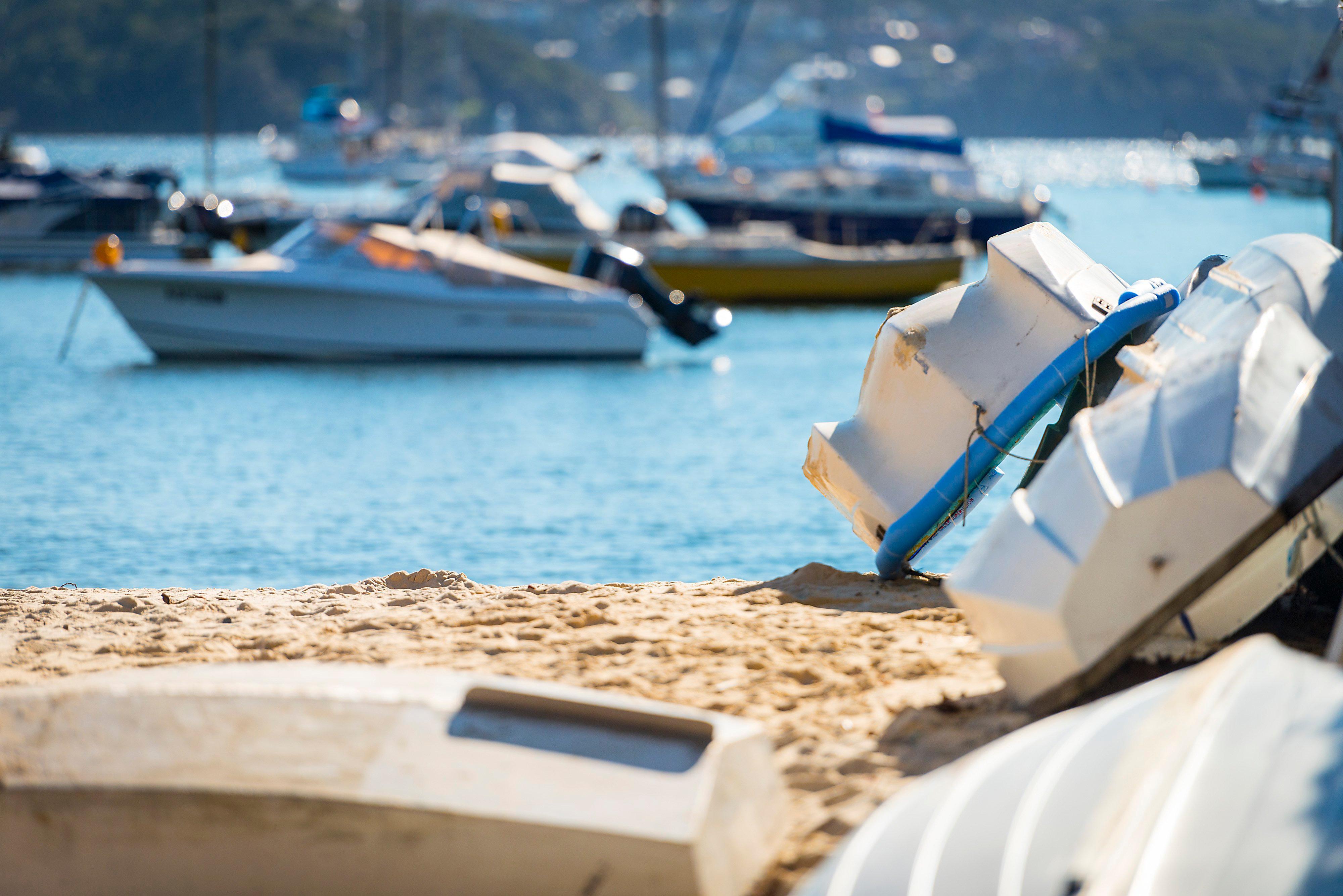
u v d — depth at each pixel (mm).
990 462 11414
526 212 61750
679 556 20484
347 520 22953
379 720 6602
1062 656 7629
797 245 62875
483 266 45531
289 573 19359
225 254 83688
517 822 6117
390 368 44250
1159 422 7836
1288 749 5070
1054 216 110438
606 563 20047
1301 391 7926
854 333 54969
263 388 39844
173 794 6219
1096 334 10922
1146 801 4992
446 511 23734
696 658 9891
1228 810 4867
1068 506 7766
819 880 5426
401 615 11742
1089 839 4992
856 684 9109
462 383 41625
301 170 176375
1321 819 4738
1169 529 7445
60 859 6262
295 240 45500
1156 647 8391
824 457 12242
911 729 8148
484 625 11172
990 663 9477
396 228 47469
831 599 11820
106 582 18688
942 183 85812
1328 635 9344
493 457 29531
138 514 23188
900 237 79250
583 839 6066
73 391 38312
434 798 6207
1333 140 28125
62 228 73562
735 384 41719
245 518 22938
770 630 10578
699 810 6156
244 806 6191
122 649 10906
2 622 12211
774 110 101375
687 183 83062
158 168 95750
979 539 8383
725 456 29719
